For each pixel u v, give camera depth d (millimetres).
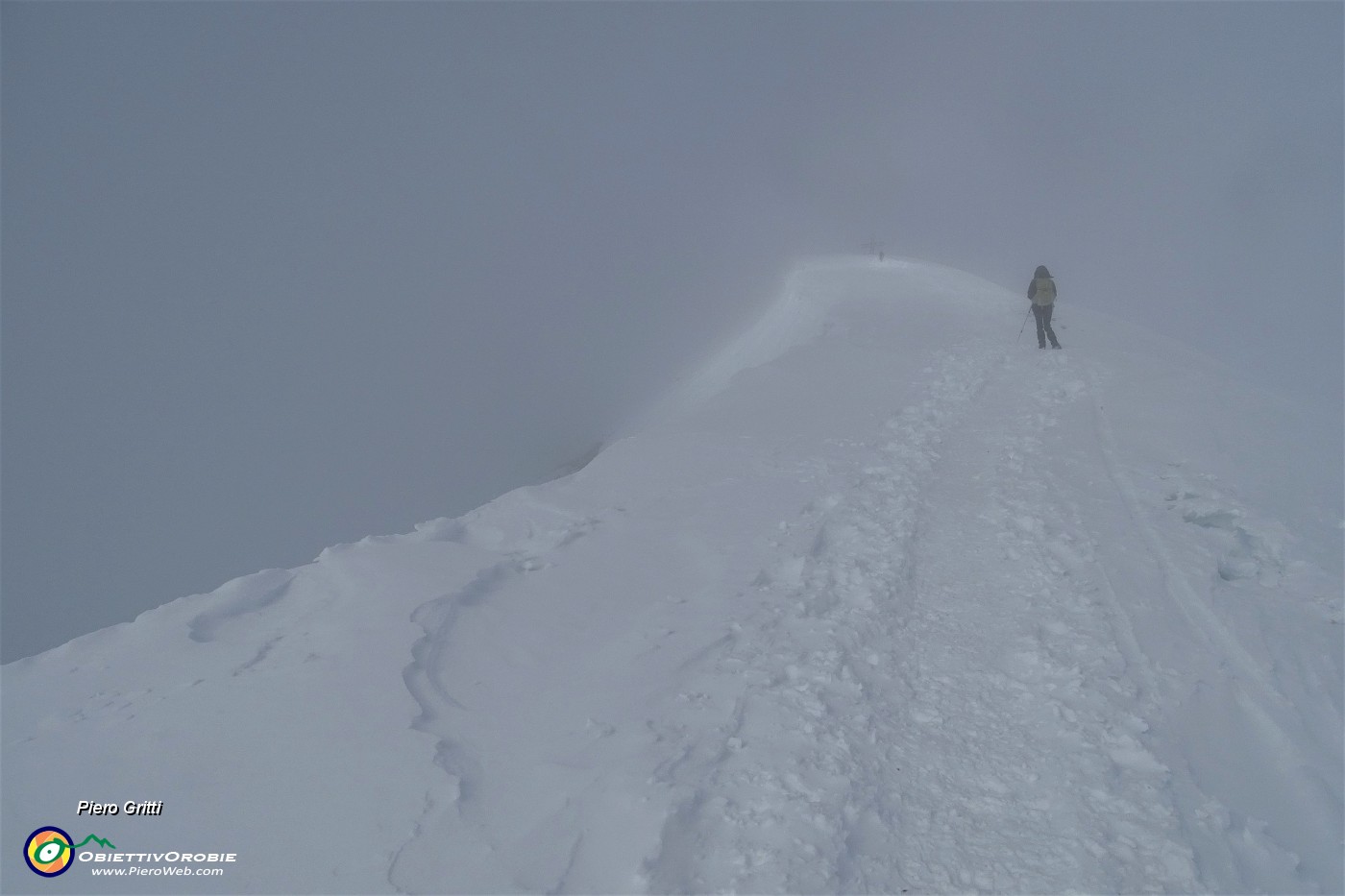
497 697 4504
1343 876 3363
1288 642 5113
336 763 3768
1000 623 5453
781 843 3324
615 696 4453
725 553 6609
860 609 5562
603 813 3424
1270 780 3963
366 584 5863
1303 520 6926
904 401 12398
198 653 4941
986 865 3328
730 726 4145
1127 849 3408
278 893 2994
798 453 9680
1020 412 11242
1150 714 4387
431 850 3219
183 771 3738
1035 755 4062
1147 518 7148
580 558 6684
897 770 3936
